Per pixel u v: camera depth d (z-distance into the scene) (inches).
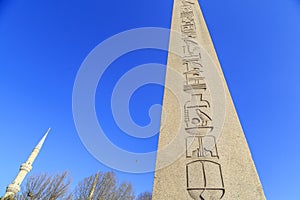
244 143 116.6
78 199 838.5
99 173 912.3
